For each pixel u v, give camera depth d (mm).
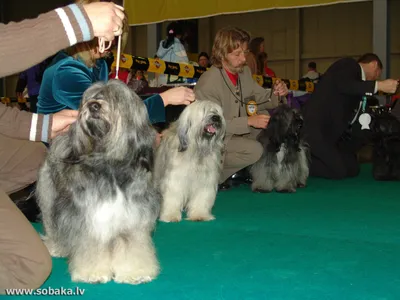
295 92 11305
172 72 7547
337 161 7637
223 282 3098
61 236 3029
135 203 2928
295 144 6461
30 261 2816
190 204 4973
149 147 2920
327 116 7770
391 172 7535
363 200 5941
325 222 4754
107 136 2777
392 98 10055
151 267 3123
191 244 3984
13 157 3416
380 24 10492
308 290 2963
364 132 7719
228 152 6312
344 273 3268
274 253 3725
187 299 2824
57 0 19922
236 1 9773
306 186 7043
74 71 3613
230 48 6070
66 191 2938
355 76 7695
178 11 10234
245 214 5148
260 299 2826
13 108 3074
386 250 3799
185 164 4785
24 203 4863
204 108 4680
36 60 2512
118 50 3324
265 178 6523
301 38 18922
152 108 4035
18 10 20641
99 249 3018
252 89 6473
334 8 18344
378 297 2855
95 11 2527
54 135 3078
